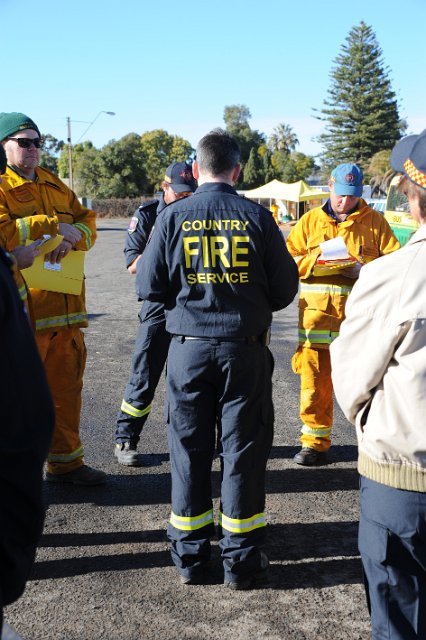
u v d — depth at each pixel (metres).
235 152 3.30
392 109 69.88
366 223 4.71
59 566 3.47
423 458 2.06
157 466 4.76
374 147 69.88
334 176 4.62
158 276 3.27
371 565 2.19
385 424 2.11
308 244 4.68
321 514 4.05
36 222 3.76
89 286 14.43
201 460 3.28
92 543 3.70
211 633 2.94
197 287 3.19
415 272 2.06
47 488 4.36
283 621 3.03
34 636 2.92
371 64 68.69
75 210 4.26
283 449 5.09
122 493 4.31
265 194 31.75
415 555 2.11
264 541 3.45
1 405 1.54
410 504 2.08
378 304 2.11
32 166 3.93
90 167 68.06
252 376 3.21
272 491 4.37
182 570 3.29
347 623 3.02
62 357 4.20
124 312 10.98
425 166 2.08
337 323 4.62
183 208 3.22
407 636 2.15
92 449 5.06
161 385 6.82
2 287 1.58
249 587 3.30
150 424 5.66
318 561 3.53
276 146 101.25
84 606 3.13
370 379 2.13
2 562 1.61
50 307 4.06
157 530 3.85
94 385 6.75
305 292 4.69
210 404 3.28
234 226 3.18
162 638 2.91
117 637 2.91
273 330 9.61
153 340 4.59
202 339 3.19
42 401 1.61
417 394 2.04
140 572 3.43
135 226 4.88
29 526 1.62
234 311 3.17
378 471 2.13
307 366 4.71
